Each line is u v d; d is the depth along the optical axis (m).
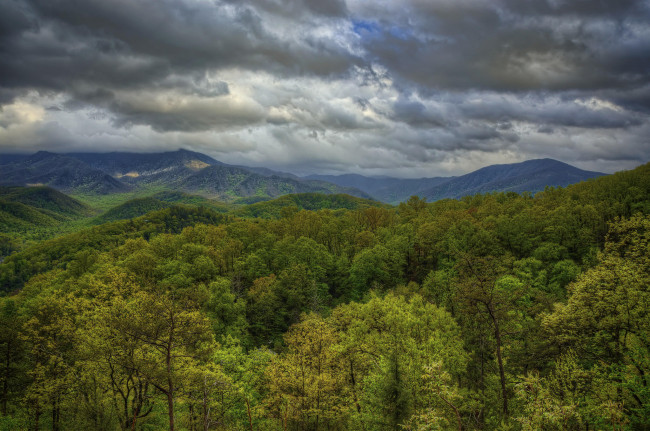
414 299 54.53
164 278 75.62
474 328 39.53
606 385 24.48
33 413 35.25
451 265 79.38
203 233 116.88
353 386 40.03
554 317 29.89
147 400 33.38
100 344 30.55
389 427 28.31
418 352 35.94
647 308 25.12
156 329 24.09
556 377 27.56
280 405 34.59
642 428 21.11
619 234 35.97
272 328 74.62
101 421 33.25
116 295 37.41
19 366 37.47
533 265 71.56
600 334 27.31
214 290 68.69
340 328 54.34
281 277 83.62
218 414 34.72
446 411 29.81
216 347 37.69
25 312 53.69
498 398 31.27
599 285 28.16
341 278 93.81
